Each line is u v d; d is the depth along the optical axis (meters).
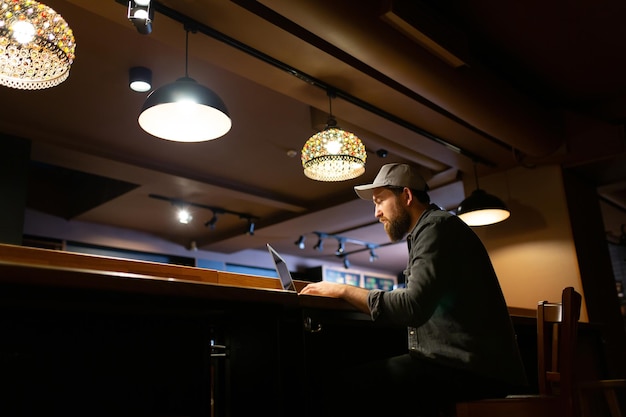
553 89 4.62
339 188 6.36
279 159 5.46
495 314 1.72
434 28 3.20
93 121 4.48
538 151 4.69
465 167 5.26
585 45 3.94
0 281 1.10
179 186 5.95
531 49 3.98
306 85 3.60
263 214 7.30
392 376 1.75
